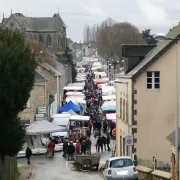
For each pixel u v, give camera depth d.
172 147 27.80
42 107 58.19
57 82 77.56
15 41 28.27
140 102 39.66
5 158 29.62
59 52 153.75
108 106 70.06
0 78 26.50
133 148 39.59
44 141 51.19
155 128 39.72
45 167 40.62
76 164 39.59
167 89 39.59
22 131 28.66
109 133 55.38
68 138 53.97
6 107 27.02
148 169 31.69
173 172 27.41
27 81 27.89
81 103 76.81
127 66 43.78
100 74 138.12
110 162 29.67
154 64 39.41
